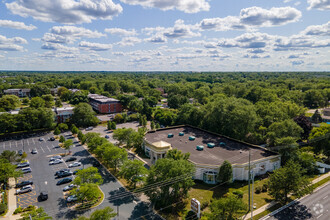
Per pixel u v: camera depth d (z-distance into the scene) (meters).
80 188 48.88
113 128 119.12
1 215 47.62
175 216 47.69
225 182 57.56
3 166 57.25
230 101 97.25
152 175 50.34
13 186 60.56
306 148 77.31
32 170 70.44
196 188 58.59
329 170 69.50
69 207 50.91
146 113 149.12
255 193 56.44
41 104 148.00
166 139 85.19
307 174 66.88
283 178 49.91
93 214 39.84
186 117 110.62
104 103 158.38
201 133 93.19
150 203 52.34
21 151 85.81
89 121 124.44
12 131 109.12
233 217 45.69
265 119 96.75
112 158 63.84
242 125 85.75
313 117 127.25
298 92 190.25
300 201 52.75
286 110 110.88
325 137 74.50
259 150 72.38
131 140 83.88
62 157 80.94
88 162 76.12
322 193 56.09
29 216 38.28
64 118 129.38
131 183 60.16
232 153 70.31
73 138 105.69
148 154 80.50
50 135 110.69
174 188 48.72
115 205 51.53
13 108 150.38
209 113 97.00
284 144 68.50
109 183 61.56
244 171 61.53
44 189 59.09
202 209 49.50
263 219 46.06
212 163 63.06
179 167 49.22
